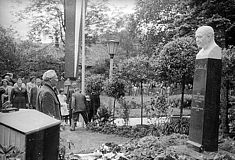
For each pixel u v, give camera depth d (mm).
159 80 10359
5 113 3484
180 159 5781
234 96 10984
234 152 6652
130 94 15633
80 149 7570
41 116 3451
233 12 10188
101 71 27797
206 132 6516
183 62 9367
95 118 11867
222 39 10391
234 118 10406
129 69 11570
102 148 6926
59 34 29016
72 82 14188
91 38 29234
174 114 13516
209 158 5934
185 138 7625
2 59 25969
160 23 20453
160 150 6227
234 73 8719
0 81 10859
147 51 21359
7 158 2766
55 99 5336
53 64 29062
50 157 3219
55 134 3299
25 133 2908
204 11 10141
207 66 6594
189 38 9773
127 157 6051
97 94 12375
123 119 12727
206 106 6551
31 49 28688
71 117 11969
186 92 17953
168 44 9789
